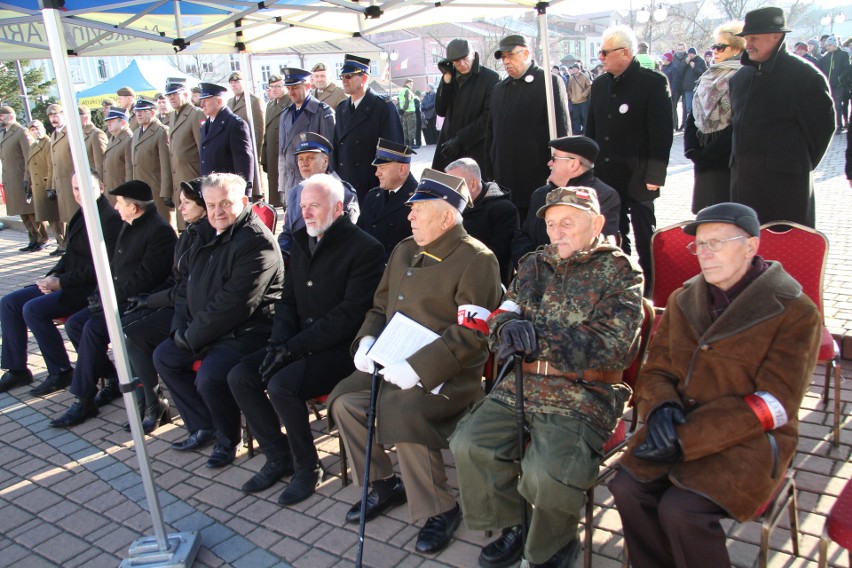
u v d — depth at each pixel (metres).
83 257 4.73
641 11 21.38
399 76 36.00
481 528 2.57
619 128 4.52
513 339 2.43
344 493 3.26
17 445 4.06
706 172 4.41
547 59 4.38
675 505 2.10
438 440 2.81
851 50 13.81
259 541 2.97
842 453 3.08
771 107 3.66
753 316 2.18
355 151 5.54
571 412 2.47
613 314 2.43
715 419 2.13
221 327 3.59
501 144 4.91
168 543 2.86
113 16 4.62
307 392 3.21
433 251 3.00
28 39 4.25
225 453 3.64
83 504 3.40
